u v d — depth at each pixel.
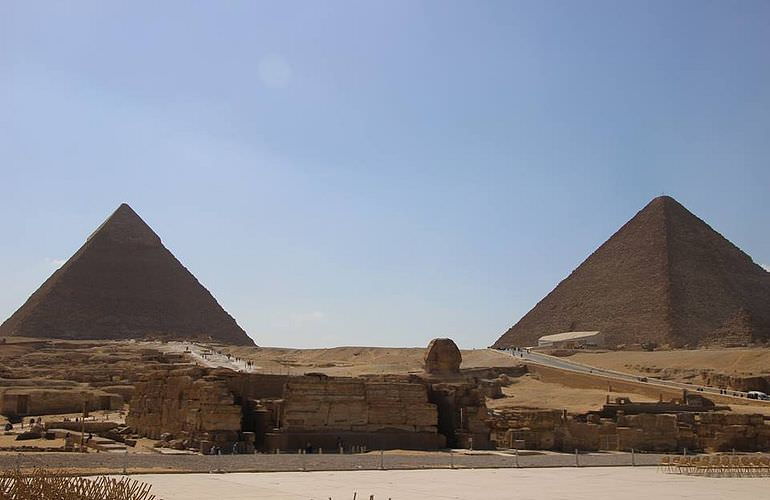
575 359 178.38
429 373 97.19
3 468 34.12
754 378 128.62
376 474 38.59
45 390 95.69
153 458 43.28
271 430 51.88
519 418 64.31
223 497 28.55
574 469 44.81
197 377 55.31
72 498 20.69
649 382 136.25
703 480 40.06
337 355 181.50
